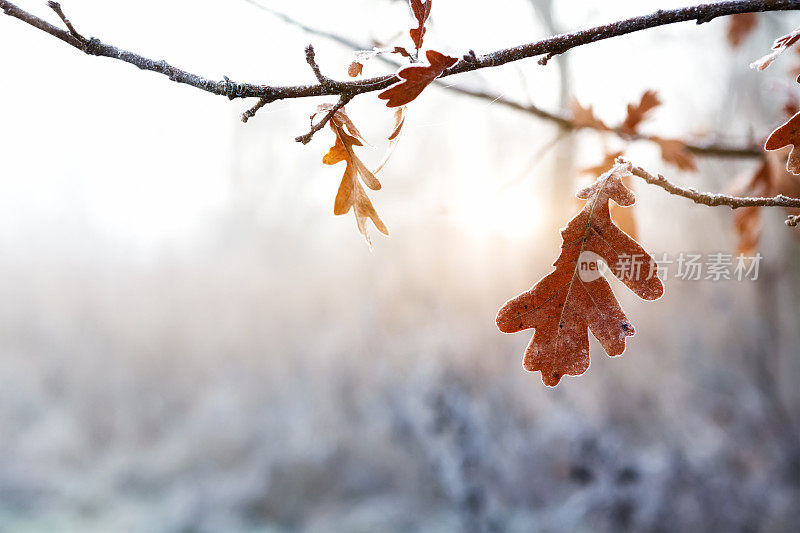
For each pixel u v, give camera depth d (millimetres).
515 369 6352
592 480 4719
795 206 698
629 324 760
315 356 8750
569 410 5570
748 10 685
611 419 5637
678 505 4590
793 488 4668
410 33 781
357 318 8141
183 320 10625
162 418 9867
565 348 775
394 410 6289
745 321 5484
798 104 1509
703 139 1650
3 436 9133
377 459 7328
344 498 7426
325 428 7996
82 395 10039
